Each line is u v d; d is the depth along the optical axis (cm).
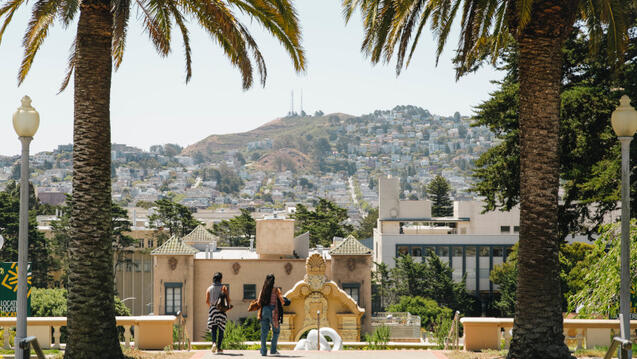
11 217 7769
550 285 1348
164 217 11644
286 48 1656
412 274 7819
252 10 1617
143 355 1476
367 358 1447
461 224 9388
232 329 2064
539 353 1334
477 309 8481
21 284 1216
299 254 4825
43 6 1513
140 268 10531
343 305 3419
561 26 1357
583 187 2427
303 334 3425
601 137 2458
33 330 1647
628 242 1291
